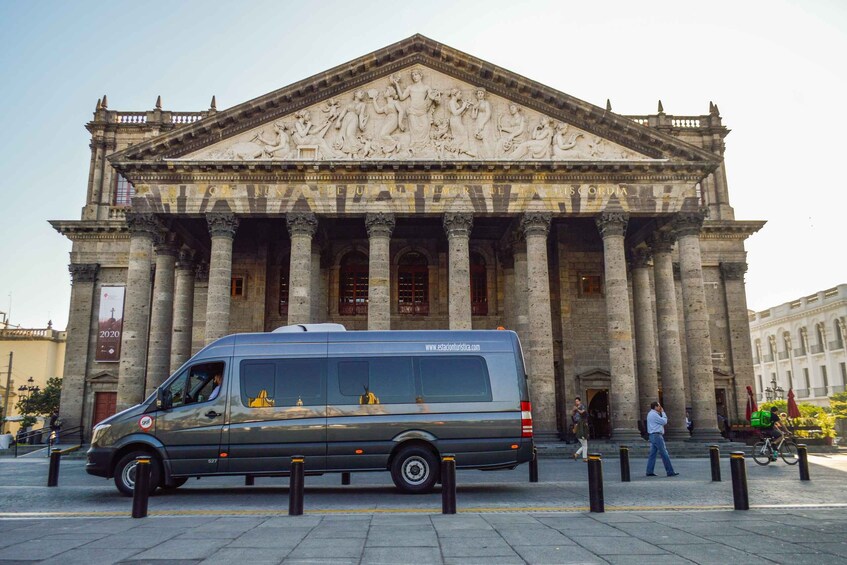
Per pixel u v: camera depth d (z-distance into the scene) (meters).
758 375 88.62
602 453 31.17
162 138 35.38
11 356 62.53
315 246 39.44
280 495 17.33
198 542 10.41
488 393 17.67
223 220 35.31
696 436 34.62
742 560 9.00
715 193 48.53
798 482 19.33
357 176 35.84
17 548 10.00
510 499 15.88
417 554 9.43
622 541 10.31
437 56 36.84
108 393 45.34
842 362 70.25
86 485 20.16
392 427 17.30
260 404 17.47
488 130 36.41
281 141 36.00
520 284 39.31
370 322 34.59
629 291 44.22
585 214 36.34
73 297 46.50
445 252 44.59
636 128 36.16
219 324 34.22
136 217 35.31
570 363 42.91
